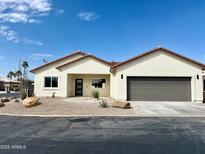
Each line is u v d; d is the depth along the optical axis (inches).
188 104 758.5
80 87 1122.0
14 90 2172.7
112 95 1002.1
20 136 327.3
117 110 590.9
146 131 359.3
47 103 685.3
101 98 975.0
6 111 575.2
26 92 946.1
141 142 294.2
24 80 1098.1
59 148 267.9
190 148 268.2
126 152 253.1
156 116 504.4
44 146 276.2
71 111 569.6
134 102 805.9
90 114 531.2
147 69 851.4
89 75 1119.0
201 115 516.1
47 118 488.7
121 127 390.6
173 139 309.6
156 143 289.7
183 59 850.8
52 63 1128.2
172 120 461.7
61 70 1038.4
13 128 383.9
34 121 452.4
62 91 1034.7
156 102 812.6
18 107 624.1
